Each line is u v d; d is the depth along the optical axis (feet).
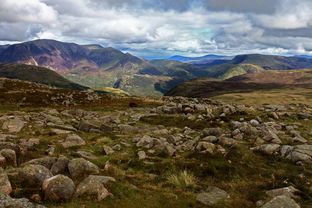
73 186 29.37
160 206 29.89
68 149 56.29
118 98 265.34
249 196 35.22
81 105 206.90
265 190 38.11
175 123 114.21
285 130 86.22
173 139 71.20
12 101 186.39
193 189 37.93
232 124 95.81
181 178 40.96
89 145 63.62
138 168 47.65
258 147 61.67
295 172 48.08
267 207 27.78
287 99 470.39
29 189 28.14
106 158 51.72
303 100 449.48
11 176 29.99
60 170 37.29
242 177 45.60
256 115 116.37
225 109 127.03
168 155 56.18
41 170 32.55
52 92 241.76
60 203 26.35
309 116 111.75
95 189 29.63
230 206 31.12
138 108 195.21
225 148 61.31
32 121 92.32
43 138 65.62
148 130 96.78
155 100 274.16
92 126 87.66
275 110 143.84
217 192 36.32
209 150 57.21
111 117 124.57
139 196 32.04
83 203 26.91
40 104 190.08
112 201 28.86
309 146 60.64
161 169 46.78
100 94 289.94
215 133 75.87
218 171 46.93
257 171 48.44
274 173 46.98
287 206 27.43
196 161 51.55
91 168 38.63
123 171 43.65
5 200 22.29
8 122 79.66
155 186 37.76
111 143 67.87
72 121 106.42
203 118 117.91
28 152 46.98
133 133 88.63
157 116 131.95
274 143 66.33
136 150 61.21
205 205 31.35
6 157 37.42
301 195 35.24
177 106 152.56
